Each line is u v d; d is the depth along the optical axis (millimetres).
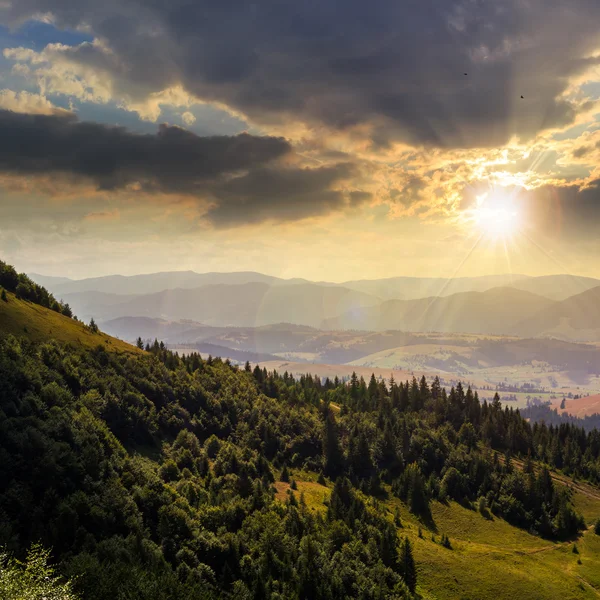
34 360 165000
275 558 113938
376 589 110500
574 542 178250
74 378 172125
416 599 120750
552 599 131500
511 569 145625
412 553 142750
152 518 114750
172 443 180500
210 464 170625
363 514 148875
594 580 147000
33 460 107375
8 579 56375
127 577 80938
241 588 101875
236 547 114375
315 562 113938
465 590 130000
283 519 133125
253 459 183875
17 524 91812
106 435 141375
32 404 132125
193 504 134875
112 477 121438
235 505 132625
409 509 186750
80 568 78438
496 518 191125
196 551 109062
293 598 105438
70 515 96000
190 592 87750
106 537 98062
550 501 198750
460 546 160125
